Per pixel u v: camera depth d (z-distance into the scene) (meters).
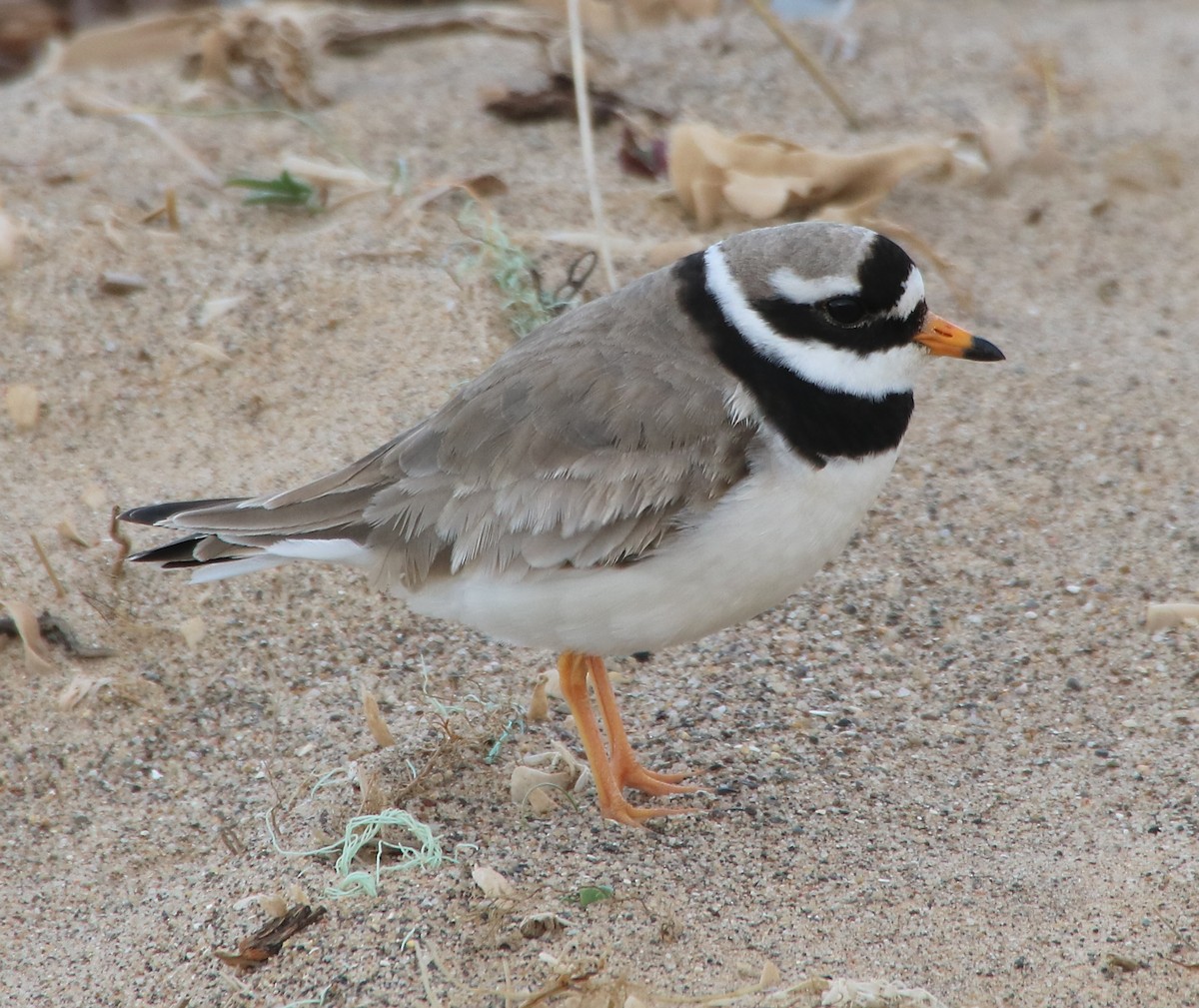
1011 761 9.57
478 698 10.19
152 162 14.74
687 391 8.73
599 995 7.54
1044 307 13.70
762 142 14.32
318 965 7.89
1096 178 15.39
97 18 19.17
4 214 13.21
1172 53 17.69
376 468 9.24
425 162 14.88
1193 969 7.74
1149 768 9.42
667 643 9.05
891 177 14.28
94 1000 7.96
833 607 10.91
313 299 12.76
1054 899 8.30
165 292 12.84
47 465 11.62
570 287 12.70
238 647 10.45
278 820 9.15
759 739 9.84
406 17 17.94
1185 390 12.66
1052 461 12.05
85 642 10.34
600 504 8.61
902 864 8.64
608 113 15.66
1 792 9.52
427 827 8.65
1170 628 10.60
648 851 8.77
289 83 15.80
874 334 8.77
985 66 17.25
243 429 11.85
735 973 7.73
